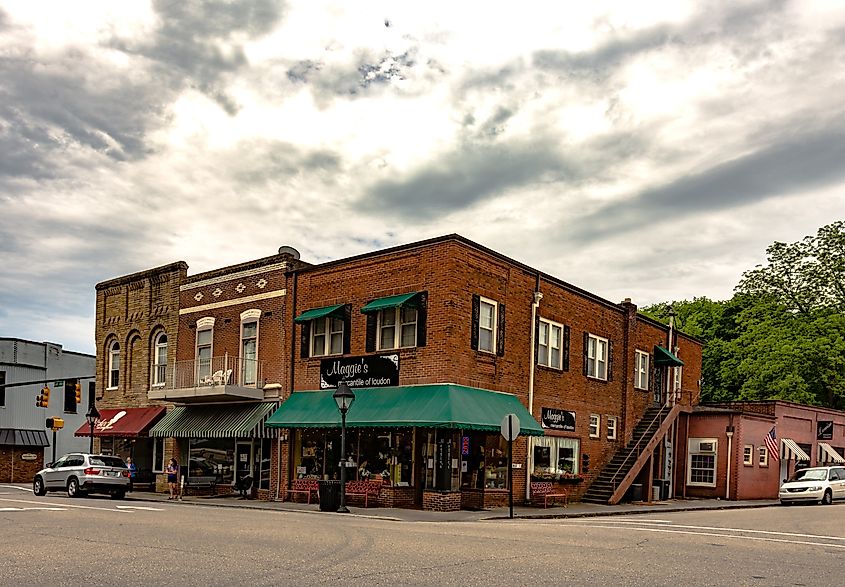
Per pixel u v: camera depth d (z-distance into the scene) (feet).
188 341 103.71
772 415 122.01
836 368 151.02
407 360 78.69
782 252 170.91
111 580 28.27
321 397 84.94
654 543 44.29
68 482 90.84
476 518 66.80
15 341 167.43
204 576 29.30
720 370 177.37
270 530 47.16
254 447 94.27
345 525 53.16
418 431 78.48
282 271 92.43
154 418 103.91
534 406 88.94
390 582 28.71
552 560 35.60
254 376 93.91
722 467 113.70
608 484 98.22
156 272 110.73
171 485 92.07
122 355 115.34
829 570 34.91
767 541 47.39
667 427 105.70
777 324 163.53
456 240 77.71
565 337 96.58
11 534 43.24
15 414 165.78
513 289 86.84
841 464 136.26
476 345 79.51
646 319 115.65
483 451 81.35
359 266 85.05
